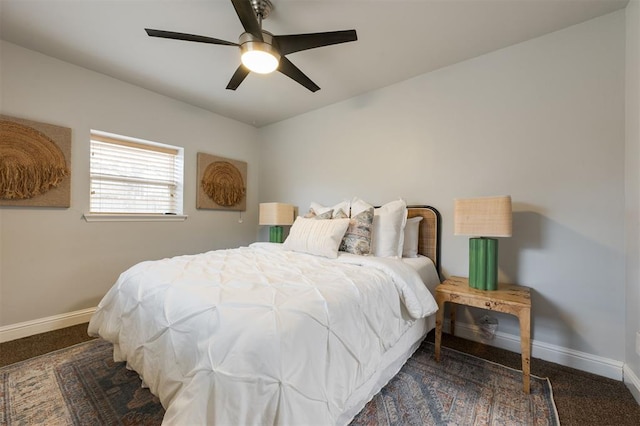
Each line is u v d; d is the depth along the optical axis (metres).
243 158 3.94
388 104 2.78
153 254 3.00
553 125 1.94
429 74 2.51
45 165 2.27
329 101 3.18
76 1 1.71
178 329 1.11
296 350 0.96
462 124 2.33
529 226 2.02
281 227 3.53
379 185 2.85
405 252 2.39
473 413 1.37
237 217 3.88
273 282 1.37
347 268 1.76
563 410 1.41
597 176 1.79
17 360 1.83
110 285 2.68
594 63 1.81
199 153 3.38
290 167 3.74
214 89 2.90
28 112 2.21
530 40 2.03
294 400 0.89
